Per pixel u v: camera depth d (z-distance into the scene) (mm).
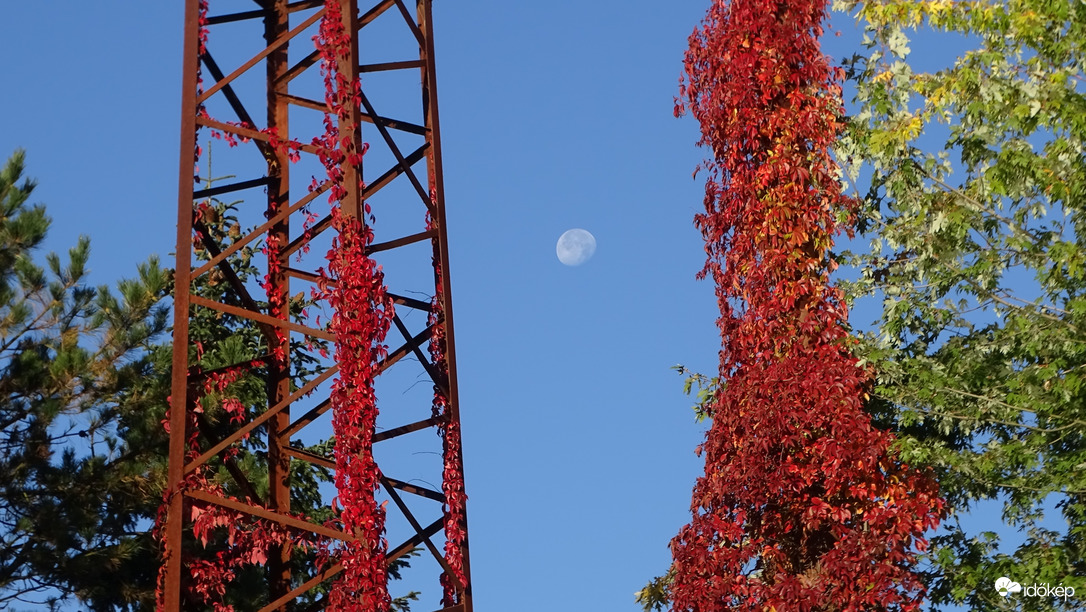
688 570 17156
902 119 18516
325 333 15672
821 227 17750
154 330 25938
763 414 17031
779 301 17391
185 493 15406
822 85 18203
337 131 16125
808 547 17078
